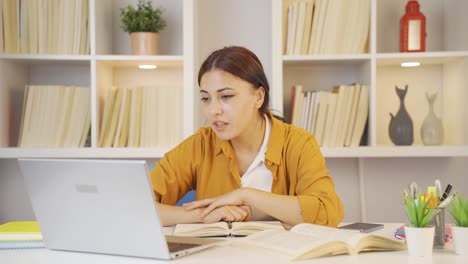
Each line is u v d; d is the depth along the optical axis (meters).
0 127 2.57
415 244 1.15
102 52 2.67
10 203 2.87
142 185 1.06
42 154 2.55
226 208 1.54
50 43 2.59
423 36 2.65
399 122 2.65
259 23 2.86
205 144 1.88
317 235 1.26
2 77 2.57
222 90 1.59
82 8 2.59
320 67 2.89
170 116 2.64
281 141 1.80
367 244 1.18
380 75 2.88
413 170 2.90
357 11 2.62
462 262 1.08
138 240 1.12
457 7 2.68
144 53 2.61
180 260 1.11
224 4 2.86
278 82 2.59
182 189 1.92
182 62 2.65
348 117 2.65
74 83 2.85
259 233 1.30
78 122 2.63
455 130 2.72
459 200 1.19
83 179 1.12
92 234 1.17
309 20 2.64
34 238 1.28
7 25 2.57
